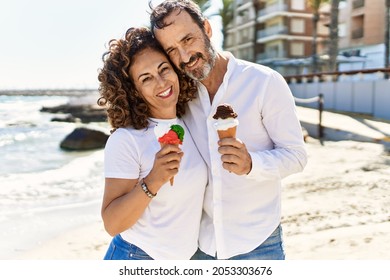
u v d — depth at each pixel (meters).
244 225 2.23
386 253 4.24
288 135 2.22
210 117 2.25
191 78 2.25
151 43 2.18
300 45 48.62
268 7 49.66
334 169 8.27
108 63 2.21
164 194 2.15
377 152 9.70
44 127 25.89
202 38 2.18
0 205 7.55
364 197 6.34
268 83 2.23
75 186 9.08
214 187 2.21
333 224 5.32
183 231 2.19
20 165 12.46
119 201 2.04
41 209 7.26
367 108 16.83
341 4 42.41
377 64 38.09
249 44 54.31
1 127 25.97
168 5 2.18
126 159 2.12
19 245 5.50
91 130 15.98
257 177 2.11
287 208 6.12
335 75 20.22
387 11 30.84
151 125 2.21
